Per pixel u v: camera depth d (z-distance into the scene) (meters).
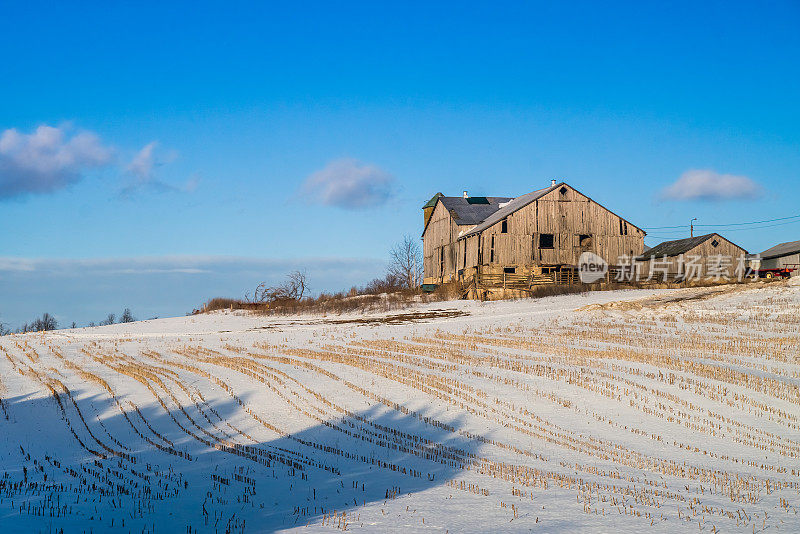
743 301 47.12
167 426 23.27
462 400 25.88
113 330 56.78
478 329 43.94
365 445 20.66
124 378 30.92
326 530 13.16
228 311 69.50
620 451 19.94
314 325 54.38
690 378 28.03
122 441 21.61
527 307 52.72
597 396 26.11
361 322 53.38
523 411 24.39
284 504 15.24
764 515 13.95
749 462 18.73
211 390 28.25
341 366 32.94
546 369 30.39
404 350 37.34
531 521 13.57
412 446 20.48
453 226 71.81
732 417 23.17
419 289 71.75
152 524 13.60
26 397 27.38
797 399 24.62
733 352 32.38
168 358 37.44
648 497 15.35
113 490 16.36
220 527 13.44
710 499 15.27
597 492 15.69
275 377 30.30
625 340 36.72
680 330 38.94
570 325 42.91
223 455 19.75
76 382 30.12
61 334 53.56
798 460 19.02
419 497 15.55
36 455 20.23
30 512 14.29
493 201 76.31
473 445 20.61
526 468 17.92
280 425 23.14
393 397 26.52
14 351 41.47
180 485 16.88
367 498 15.55
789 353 31.56
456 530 13.04
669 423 22.73
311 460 19.11
